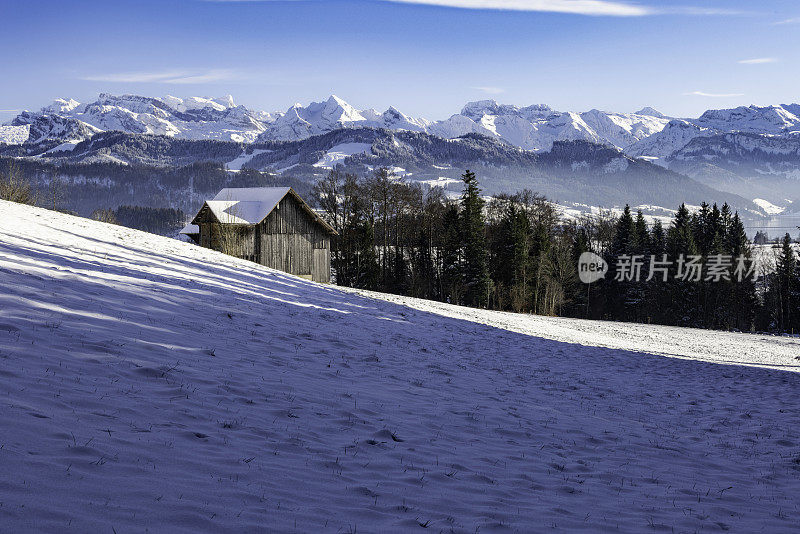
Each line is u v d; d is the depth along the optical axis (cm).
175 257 2566
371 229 7519
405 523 542
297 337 1508
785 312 8356
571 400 1429
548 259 7994
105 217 5347
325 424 838
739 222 10269
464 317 3173
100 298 1328
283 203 5528
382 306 2761
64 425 595
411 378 1322
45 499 440
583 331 4106
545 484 759
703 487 838
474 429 990
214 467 587
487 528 564
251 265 3142
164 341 1098
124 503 465
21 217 2462
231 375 980
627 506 709
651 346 3634
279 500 542
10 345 824
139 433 629
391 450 784
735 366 2755
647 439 1122
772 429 1317
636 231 9819
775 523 698
